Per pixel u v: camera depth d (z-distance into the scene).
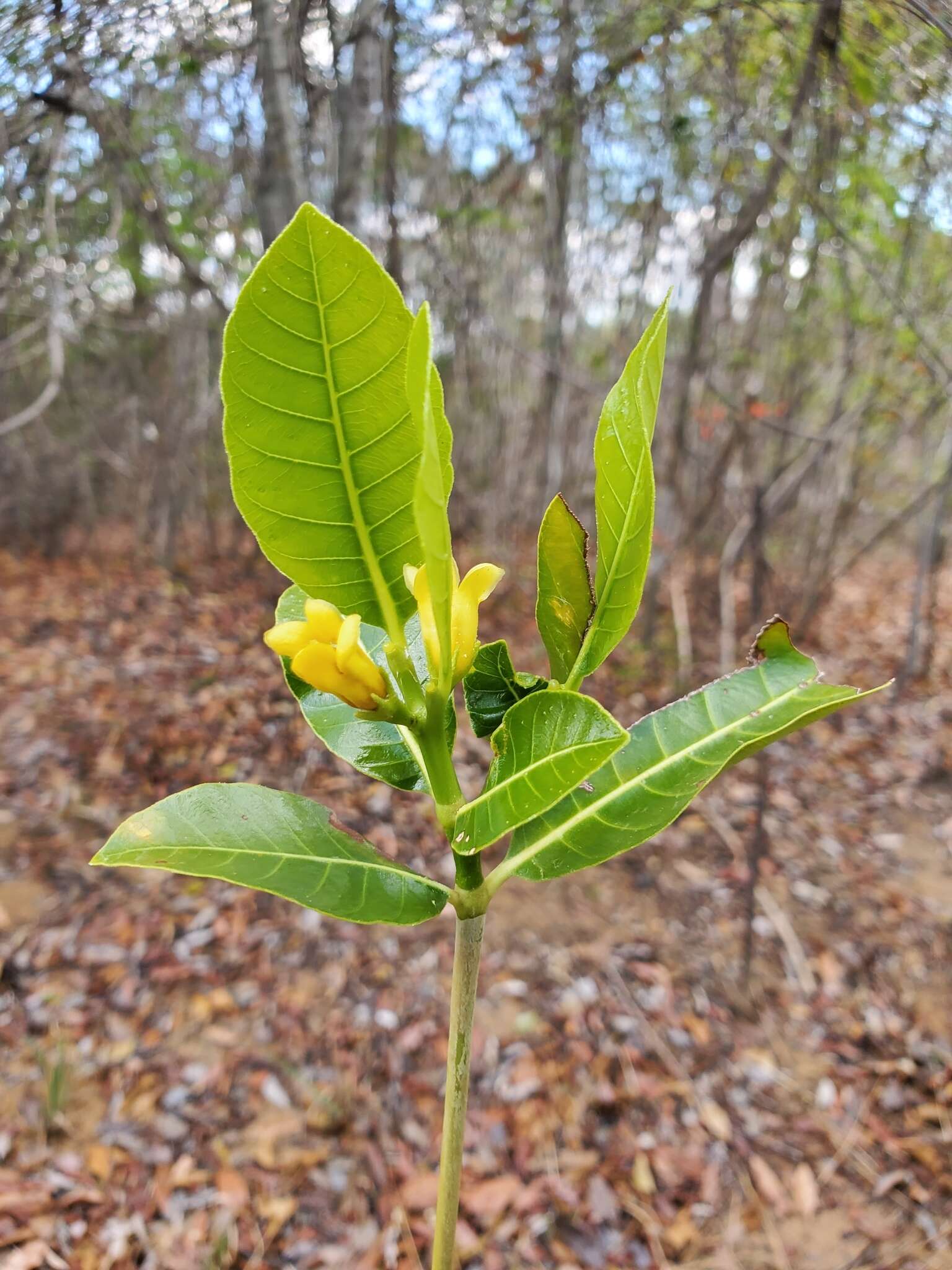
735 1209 2.50
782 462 5.62
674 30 3.21
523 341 8.14
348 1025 3.07
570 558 0.87
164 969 3.29
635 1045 3.04
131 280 5.56
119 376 8.62
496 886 0.86
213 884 3.78
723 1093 2.87
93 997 3.14
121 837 0.81
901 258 4.21
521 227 5.94
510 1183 2.54
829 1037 3.12
